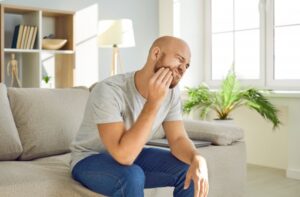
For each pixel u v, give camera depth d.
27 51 3.90
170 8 4.82
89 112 1.78
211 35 4.93
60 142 2.42
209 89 4.71
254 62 4.55
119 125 1.61
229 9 4.75
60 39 4.18
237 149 2.73
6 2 4.04
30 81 4.11
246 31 4.60
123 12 4.82
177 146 1.80
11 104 2.41
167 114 1.89
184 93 4.71
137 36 4.92
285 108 4.19
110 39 4.25
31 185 1.76
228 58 4.79
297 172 3.84
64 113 2.49
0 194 1.69
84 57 4.57
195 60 4.91
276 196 3.21
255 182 3.67
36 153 2.35
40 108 2.43
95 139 1.77
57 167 2.09
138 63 4.97
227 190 2.66
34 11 3.98
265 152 4.38
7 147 2.23
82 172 1.71
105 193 1.67
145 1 4.97
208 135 2.67
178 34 4.80
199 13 4.95
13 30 4.14
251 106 4.02
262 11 4.43
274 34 4.35
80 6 4.51
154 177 1.83
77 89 2.71
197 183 1.63
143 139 1.58
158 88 1.59
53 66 4.37
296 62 4.20
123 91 1.71
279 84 4.32
